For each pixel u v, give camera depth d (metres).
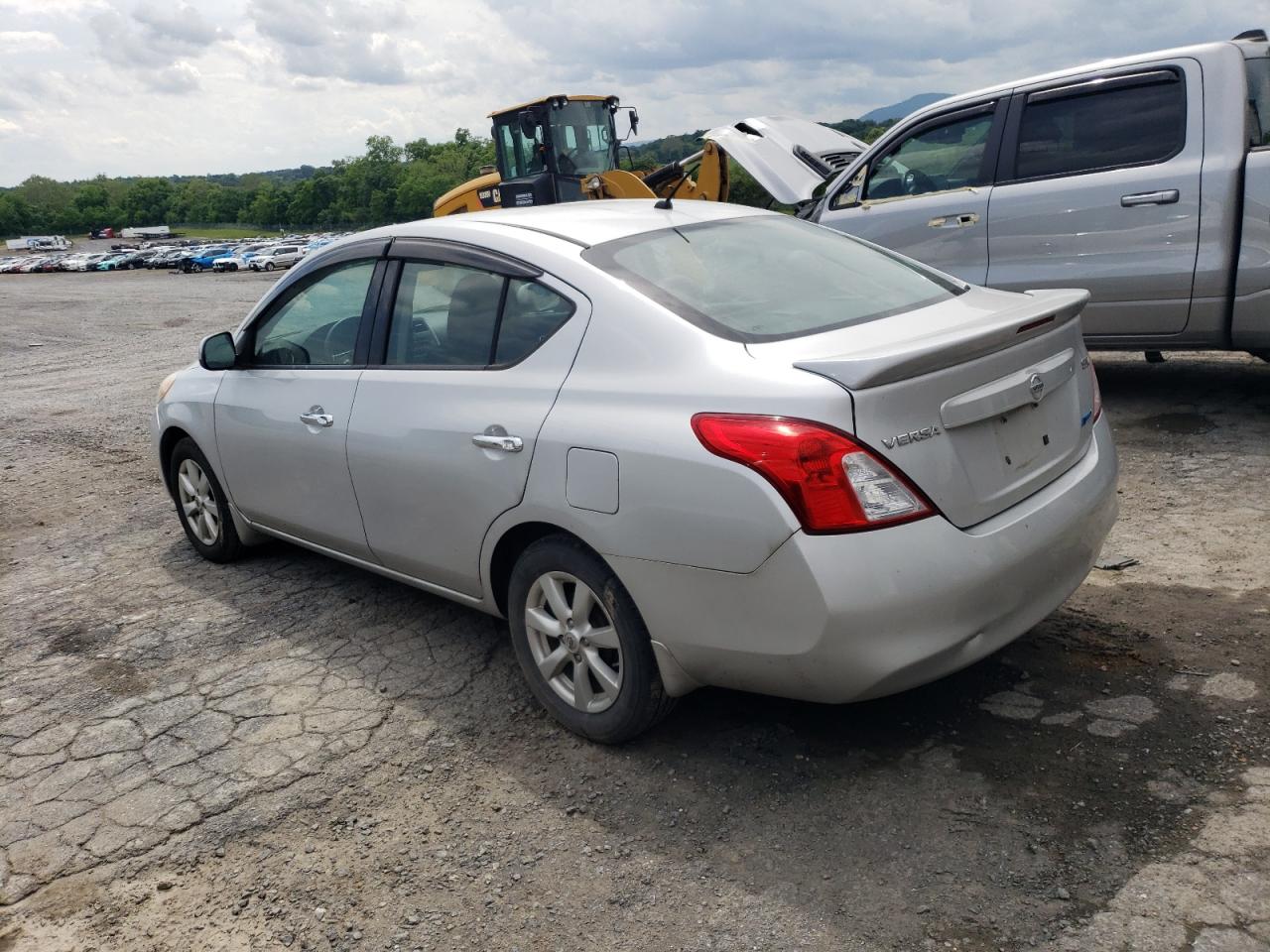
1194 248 5.51
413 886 2.69
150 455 8.10
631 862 2.69
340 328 4.11
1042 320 2.93
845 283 3.35
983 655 2.77
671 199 4.02
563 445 3.04
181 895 2.73
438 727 3.46
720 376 2.78
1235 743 2.86
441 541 3.60
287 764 3.31
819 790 2.89
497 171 16.48
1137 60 5.70
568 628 3.21
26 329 23.08
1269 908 2.26
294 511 4.39
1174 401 6.34
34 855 2.95
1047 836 2.59
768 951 2.33
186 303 28.73
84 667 4.16
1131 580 3.96
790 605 2.59
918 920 2.37
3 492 7.26
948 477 2.66
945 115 6.46
